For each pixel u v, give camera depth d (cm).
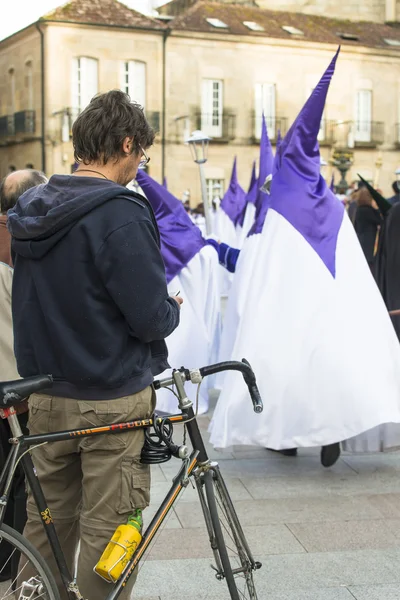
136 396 252
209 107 3484
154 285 241
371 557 379
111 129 250
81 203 240
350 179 3741
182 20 3431
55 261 245
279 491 473
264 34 3506
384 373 477
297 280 485
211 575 357
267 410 474
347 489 477
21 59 3406
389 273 669
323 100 496
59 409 252
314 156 509
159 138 3428
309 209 493
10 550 266
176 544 391
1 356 322
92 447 250
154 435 258
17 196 329
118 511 252
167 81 3416
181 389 264
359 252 500
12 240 255
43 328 251
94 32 3306
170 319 249
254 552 384
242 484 485
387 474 505
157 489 469
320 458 533
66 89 3303
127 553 247
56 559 252
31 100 3384
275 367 474
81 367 243
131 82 3378
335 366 471
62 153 3331
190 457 266
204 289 634
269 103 3569
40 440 243
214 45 3456
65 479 268
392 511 440
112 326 245
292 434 474
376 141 3744
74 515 273
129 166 258
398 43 3753
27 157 3434
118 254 238
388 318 495
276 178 510
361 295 488
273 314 484
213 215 1595
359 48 3659
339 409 469
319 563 372
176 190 3472
